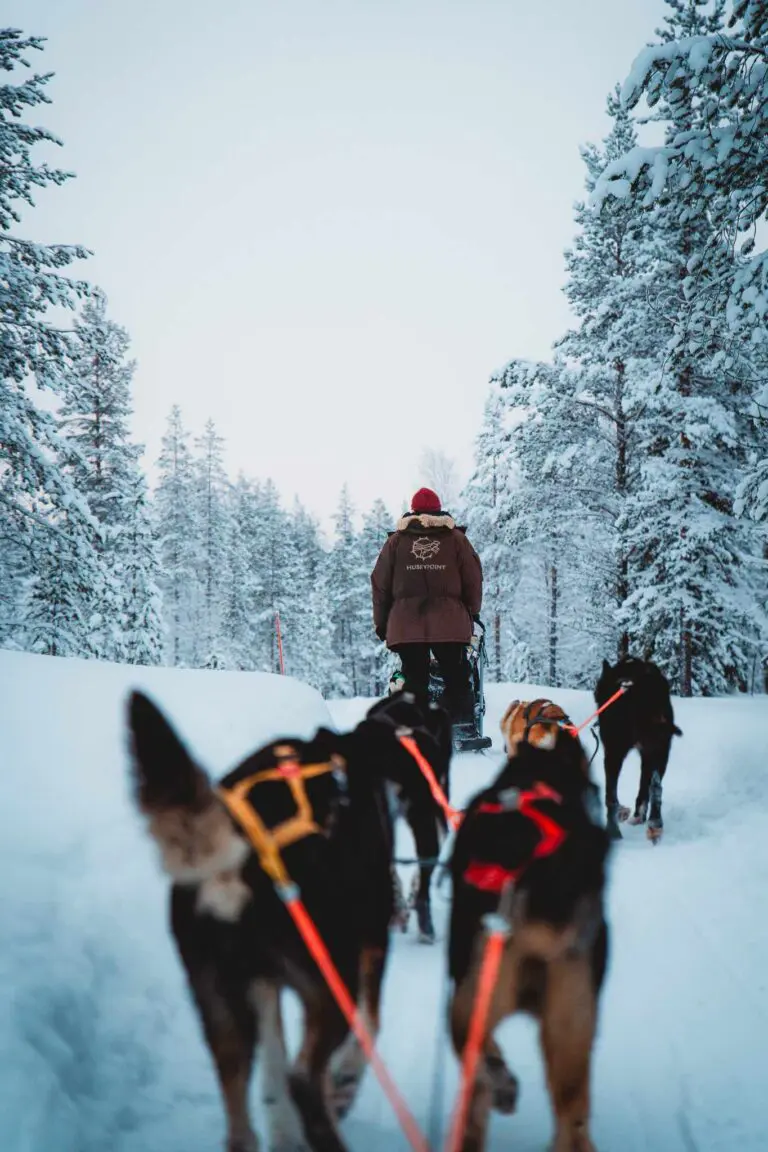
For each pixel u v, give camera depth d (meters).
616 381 19.95
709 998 3.84
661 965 4.21
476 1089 2.38
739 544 17.78
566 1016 2.41
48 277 15.91
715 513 17.05
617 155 20.53
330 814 2.61
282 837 2.38
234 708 6.57
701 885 5.27
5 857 3.81
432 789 4.28
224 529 51.84
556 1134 2.39
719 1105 3.04
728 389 17.58
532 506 21.73
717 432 16.50
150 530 27.28
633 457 20.61
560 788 2.80
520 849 2.42
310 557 57.59
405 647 7.84
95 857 4.09
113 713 5.80
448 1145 2.42
